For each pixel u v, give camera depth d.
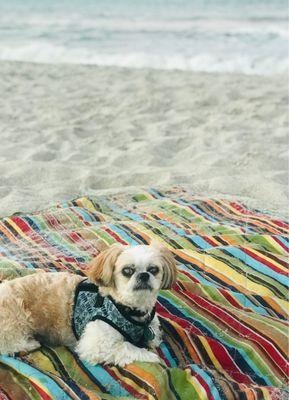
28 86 3.79
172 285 1.11
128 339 1.09
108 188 2.14
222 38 6.04
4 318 1.09
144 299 1.06
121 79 4.03
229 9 9.14
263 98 3.46
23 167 2.26
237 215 1.84
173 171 2.27
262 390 1.05
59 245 1.59
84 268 1.45
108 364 1.08
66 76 4.14
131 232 1.65
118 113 3.16
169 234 1.66
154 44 5.73
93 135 2.79
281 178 2.22
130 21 7.77
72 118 3.06
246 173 2.28
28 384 1.05
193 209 1.85
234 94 3.57
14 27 7.12
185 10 9.17
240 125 2.95
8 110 3.17
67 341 1.14
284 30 6.43
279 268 1.49
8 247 1.58
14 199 1.93
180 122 2.98
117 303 1.08
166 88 3.74
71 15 8.66
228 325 1.26
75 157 2.45
